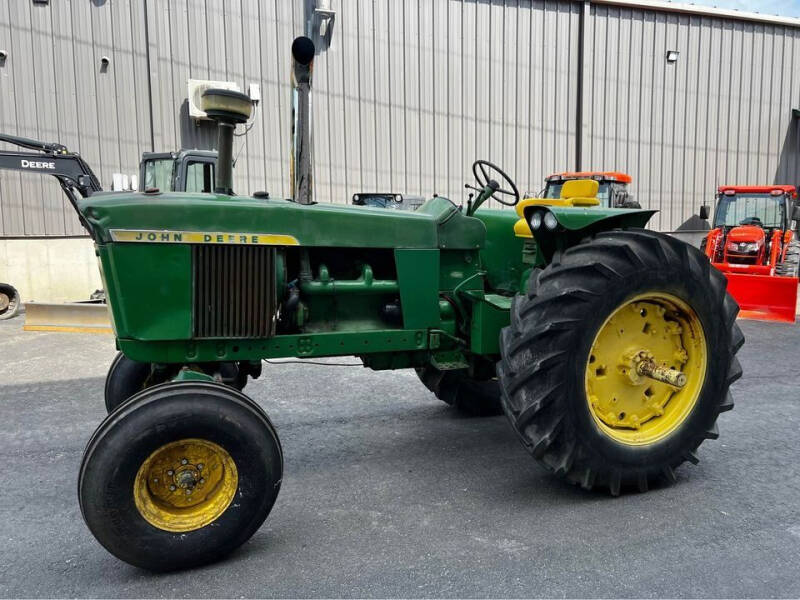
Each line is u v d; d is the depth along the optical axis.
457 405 4.22
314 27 10.64
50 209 9.84
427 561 2.39
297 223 2.77
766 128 14.05
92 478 2.13
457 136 11.78
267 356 2.82
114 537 2.17
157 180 7.11
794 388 4.90
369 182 11.39
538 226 2.96
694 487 3.07
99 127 10.03
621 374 2.96
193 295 2.62
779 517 2.75
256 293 2.71
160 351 2.65
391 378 5.20
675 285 2.90
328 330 3.00
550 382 2.66
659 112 13.14
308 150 2.92
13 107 9.63
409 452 3.56
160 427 2.18
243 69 10.55
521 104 12.12
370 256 3.08
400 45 11.24
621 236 2.93
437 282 3.10
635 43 12.73
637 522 2.70
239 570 2.33
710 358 3.05
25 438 3.80
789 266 9.36
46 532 2.66
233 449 2.30
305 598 2.15
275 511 2.82
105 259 2.53
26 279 9.73
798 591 2.20
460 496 2.97
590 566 2.35
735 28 13.44
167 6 10.08
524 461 3.42
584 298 2.69
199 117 10.25
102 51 9.90
